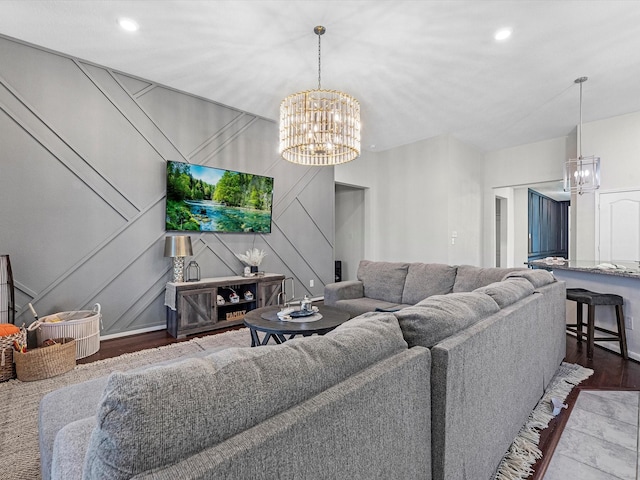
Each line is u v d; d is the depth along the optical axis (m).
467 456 1.26
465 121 4.87
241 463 0.60
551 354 2.43
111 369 2.64
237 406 0.65
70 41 2.91
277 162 4.97
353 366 0.90
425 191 5.75
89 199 3.29
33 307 2.99
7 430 1.83
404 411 1.00
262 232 4.72
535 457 1.65
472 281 3.12
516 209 7.85
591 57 3.18
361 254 6.87
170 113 3.84
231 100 4.16
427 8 2.50
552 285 2.56
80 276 3.25
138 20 2.63
